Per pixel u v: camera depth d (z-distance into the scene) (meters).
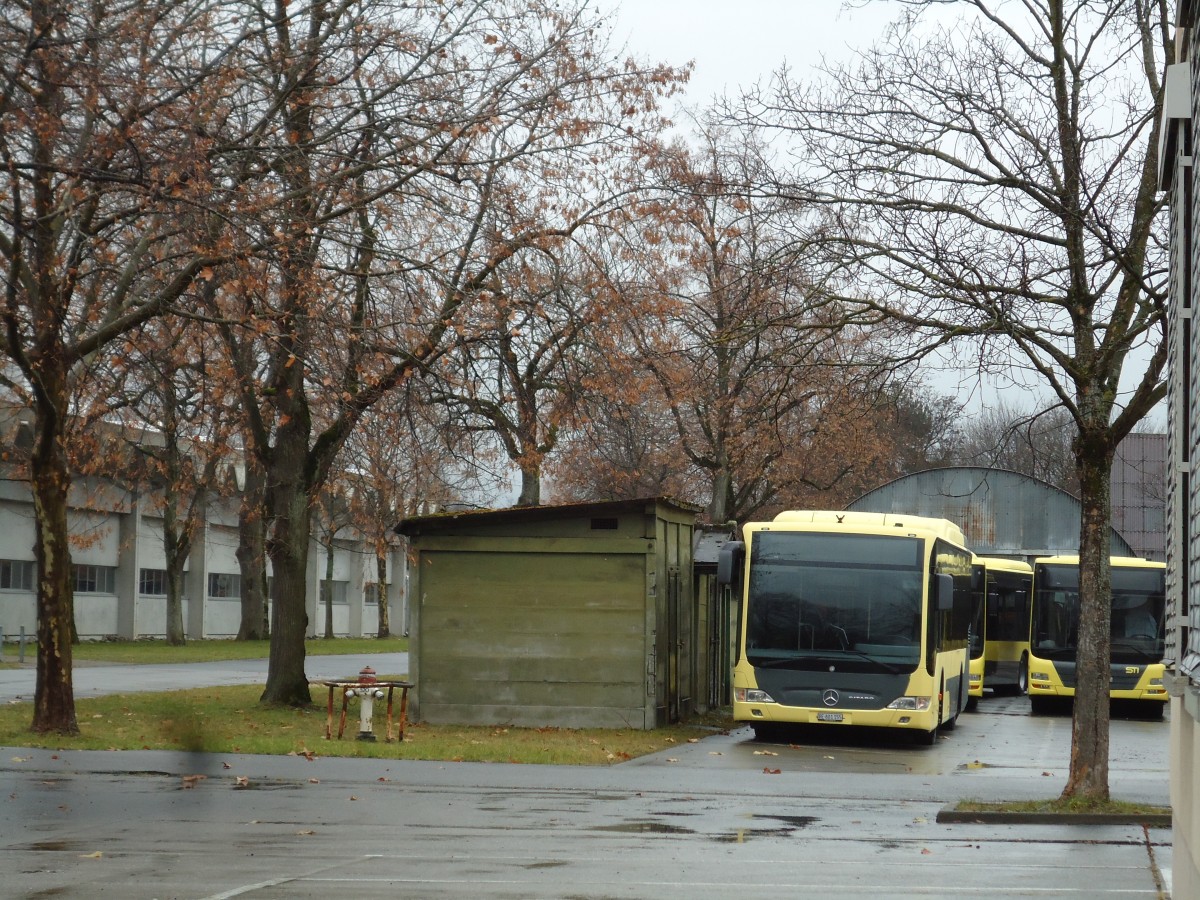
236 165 19.41
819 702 25.33
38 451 21.20
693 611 30.20
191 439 27.55
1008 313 16.41
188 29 18.61
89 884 10.19
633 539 26.25
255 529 65.75
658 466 50.56
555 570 26.45
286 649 28.00
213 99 18.98
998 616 45.12
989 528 52.91
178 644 60.44
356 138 21.83
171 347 23.67
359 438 26.73
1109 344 16.25
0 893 9.79
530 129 23.52
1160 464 66.25
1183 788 9.38
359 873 10.85
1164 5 15.37
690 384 19.95
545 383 26.52
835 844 13.06
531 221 23.36
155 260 22.17
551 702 26.30
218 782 16.89
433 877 10.73
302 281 19.58
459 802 15.59
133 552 67.75
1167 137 10.20
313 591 86.94
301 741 21.58
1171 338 10.55
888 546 25.83
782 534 26.05
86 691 31.92
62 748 20.14
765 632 25.70
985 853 12.73
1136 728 33.06
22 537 60.59
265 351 24.25
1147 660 36.28
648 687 26.16
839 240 16.47
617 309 24.20
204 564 73.75
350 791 16.34
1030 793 17.47
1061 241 16.27
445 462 29.28
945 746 25.78
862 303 16.69
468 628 26.56
